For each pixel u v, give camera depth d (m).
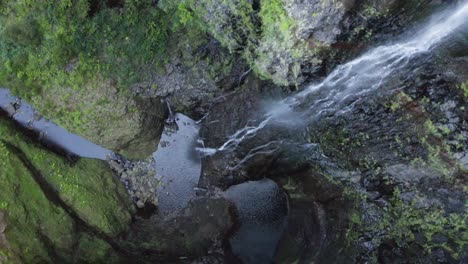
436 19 5.36
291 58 6.73
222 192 10.04
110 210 9.42
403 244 7.14
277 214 9.80
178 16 7.91
